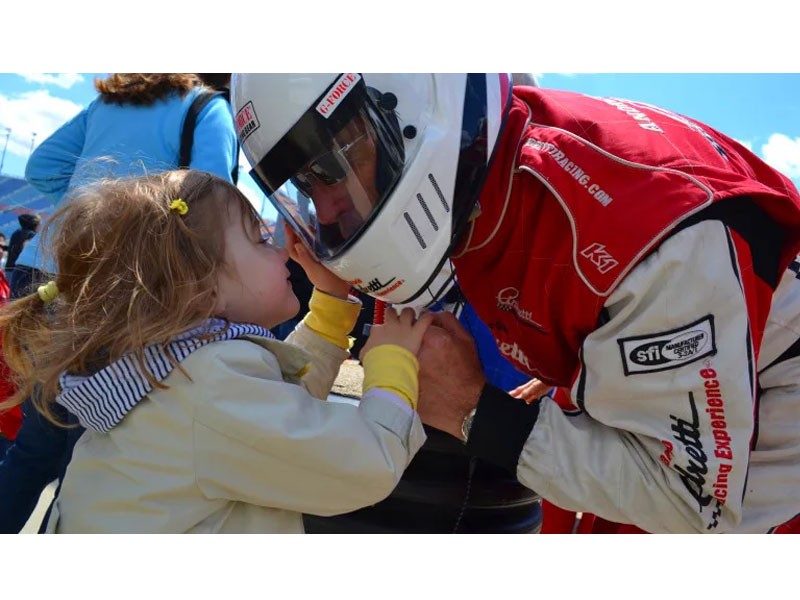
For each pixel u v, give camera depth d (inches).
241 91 54.8
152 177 54.9
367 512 64.7
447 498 63.3
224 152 86.7
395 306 60.9
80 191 56.6
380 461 48.0
